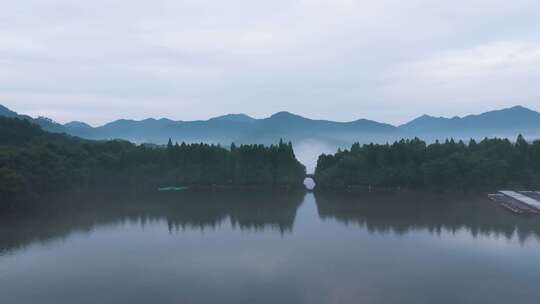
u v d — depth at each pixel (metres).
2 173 169.88
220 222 157.50
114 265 108.75
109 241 131.12
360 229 143.62
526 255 112.81
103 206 189.88
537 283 94.38
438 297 88.25
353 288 93.12
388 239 130.12
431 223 150.50
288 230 143.88
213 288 93.62
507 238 129.25
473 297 87.94
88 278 99.94
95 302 86.81
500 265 105.62
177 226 151.38
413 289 92.06
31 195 190.00
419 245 123.31
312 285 94.88
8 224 153.88
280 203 198.62
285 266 107.12
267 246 124.88
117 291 92.19
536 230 138.25
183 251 120.56
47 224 154.00
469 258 111.19
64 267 107.31
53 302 86.88
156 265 108.56
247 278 99.25
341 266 106.69
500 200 188.75
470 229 140.75
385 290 91.69
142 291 92.12
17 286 95.12
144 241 131.12
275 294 90.38
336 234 137.38
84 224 154.50
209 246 125.12
